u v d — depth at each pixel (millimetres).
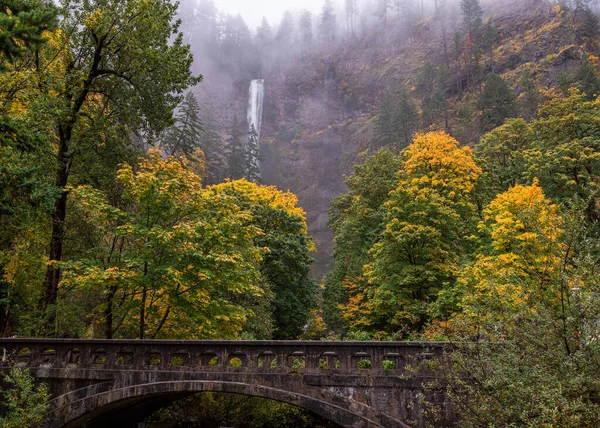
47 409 12062
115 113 19672
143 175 14508
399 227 26297
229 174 74250
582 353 6742
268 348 11461
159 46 19141
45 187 10328
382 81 107750
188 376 11672
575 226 7902
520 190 23984
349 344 11023
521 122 39688
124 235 14586
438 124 71062
